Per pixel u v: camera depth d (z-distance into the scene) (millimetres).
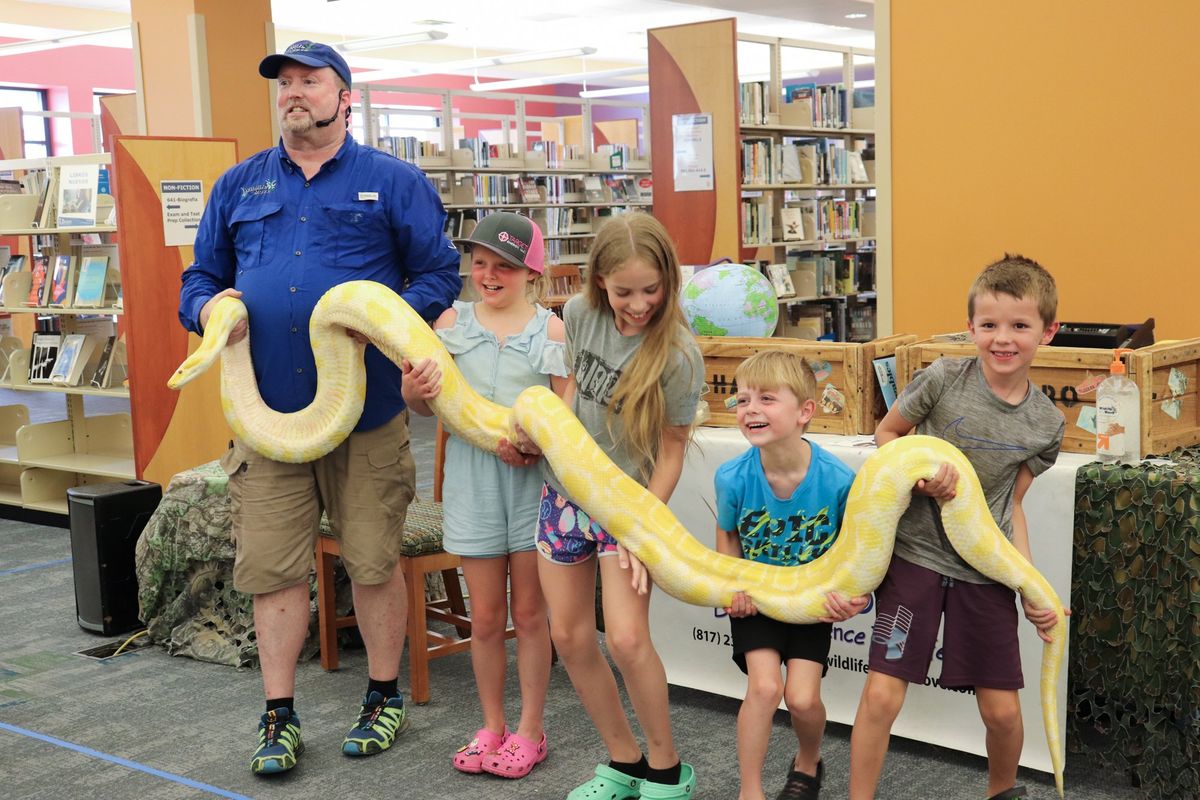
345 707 3830
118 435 7203
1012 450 2697
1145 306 4660
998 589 2648
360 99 12320
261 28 8984
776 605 2627
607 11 18688
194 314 3381
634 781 3014
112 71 20375
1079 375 3258
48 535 6598
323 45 3312
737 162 8156
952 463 2551
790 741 3439
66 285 6977
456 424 3072
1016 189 4918
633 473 2832
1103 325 3695
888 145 5250
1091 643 3086
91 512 4648
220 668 4281
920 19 5082
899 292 5316
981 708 2699
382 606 3463
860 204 11375
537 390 2811
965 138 5023
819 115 10430
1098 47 4629
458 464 3176
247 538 3316
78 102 19953
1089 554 3062
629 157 15414
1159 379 3195
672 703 3781
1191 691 2904
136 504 4746
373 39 14883
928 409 2822
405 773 3291
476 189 12977
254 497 3326
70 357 6992
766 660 2650
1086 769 3193
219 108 8758
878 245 5352
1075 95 4715
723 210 8281
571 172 14531
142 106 9016
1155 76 4512
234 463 3361
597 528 2797
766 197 9766
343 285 3191
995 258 5012
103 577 4664
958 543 2568
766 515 2762
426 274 3443
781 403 2619
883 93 5234
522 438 2834
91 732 3664
